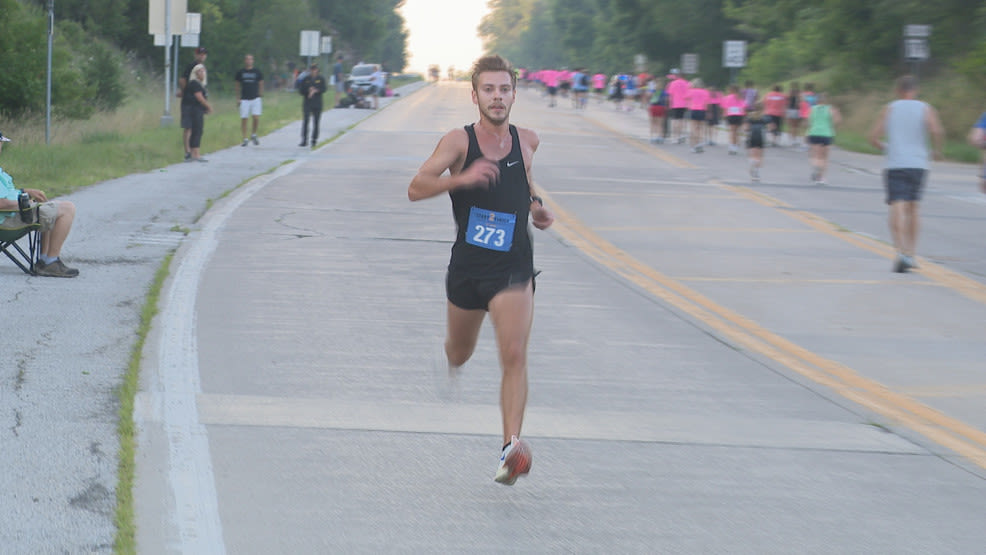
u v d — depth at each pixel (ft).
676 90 183.32
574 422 35.22
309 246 66.28
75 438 30.27
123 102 191.31
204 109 115.65
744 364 43.91
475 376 39.70
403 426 33.88
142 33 260.01
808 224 88.33
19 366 36.78
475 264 28.81
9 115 138.21
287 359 40.68
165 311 47.14
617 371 41.78
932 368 45.06
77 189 87.40
